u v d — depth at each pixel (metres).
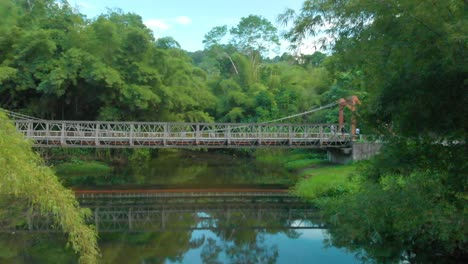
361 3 6.60
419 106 6.90
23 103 24.80
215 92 37.44
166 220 13.30
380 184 9.20
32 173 4.74
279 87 35.06
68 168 23.70
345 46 7.49
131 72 24.06
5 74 20.56
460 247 8.20
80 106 25.89
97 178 21.25
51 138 18.97
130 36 24.42
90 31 23.84
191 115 29.56
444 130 7.27
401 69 7.01
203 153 35.59
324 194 15.23
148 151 29.92
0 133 4.70
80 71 22.28
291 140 20.83
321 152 26.56
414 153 8.33
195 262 9.05
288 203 15.42
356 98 19.80
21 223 11.52
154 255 9.59
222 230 12.05
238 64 38.62
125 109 25.09
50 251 9.41
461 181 7.49
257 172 23.91
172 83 27.88
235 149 34.34
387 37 6.67
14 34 22.53
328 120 27.62
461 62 6.10
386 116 8.20
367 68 8.05
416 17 6.08
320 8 7.46
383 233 9.90
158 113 26.92
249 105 33.28
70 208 5.11
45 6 26.19
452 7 6.19
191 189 18.00
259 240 10.93
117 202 15.77
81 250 5.64
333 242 10.62
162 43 27.08
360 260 9.12
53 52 22.70
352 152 20.56
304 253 9.77
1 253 9.26
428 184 7.98
